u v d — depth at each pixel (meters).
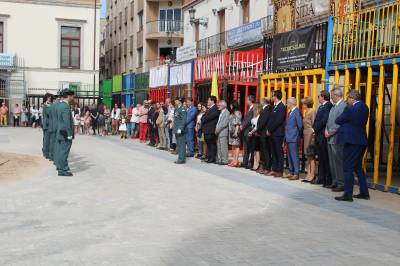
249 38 23.67
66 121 11.05
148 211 7.62
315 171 11.91
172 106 18.39
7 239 5.93
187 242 5.93
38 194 8.84
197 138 16.47
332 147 9.69
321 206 8.30
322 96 10.34
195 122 16.81
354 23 10.81
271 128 11.58
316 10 17.58
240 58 16.70
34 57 38.16
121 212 7.52
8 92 37.28
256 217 7.36
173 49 40.72
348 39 10.76
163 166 13.48
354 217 7.51
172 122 17.97
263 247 5.79
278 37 13.21
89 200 8.39
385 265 5.21
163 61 32.44
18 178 10.66
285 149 13.20
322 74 11.35
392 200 9.02
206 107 15.90
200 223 6.90
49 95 14.41
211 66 17.55
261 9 23.67
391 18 9.78
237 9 26.41
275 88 13.23
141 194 9.05
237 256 5.41
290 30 13.48
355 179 11.27
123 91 31.41
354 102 8.78
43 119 14.62
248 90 17.09
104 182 10.37
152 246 5.73
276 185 10.47
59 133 11.09
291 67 12.54
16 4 37.66
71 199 8.44
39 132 28.41
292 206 8.25
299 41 12.20
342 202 8.70
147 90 26.09
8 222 6.77
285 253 5.56
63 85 38.78
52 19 38.41
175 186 10.05
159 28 39.75
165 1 40.19
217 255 5.43
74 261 5.12
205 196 8.99
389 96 13.45
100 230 6.42
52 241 5.87
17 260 5.13
